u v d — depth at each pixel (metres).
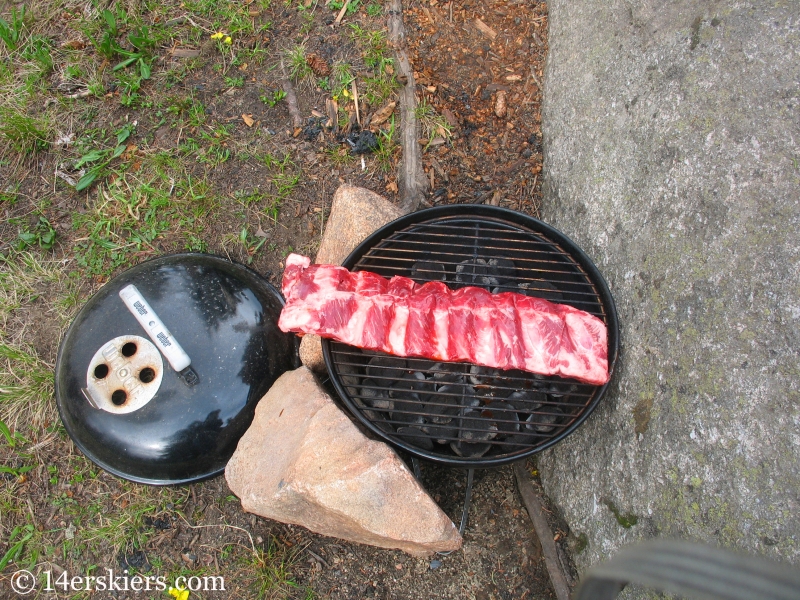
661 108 0.86
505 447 0.92
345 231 1.03
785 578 0.39
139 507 1.06
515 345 0.87
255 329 0.99
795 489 0.66
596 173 0.97
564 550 0.96
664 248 0.82
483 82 1.22
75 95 1.25
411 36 1.25
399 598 0.99
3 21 1.26
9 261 1.18
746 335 0.72
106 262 1.18
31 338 1.15
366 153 1.20
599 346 0.86
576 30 1.10
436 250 0.99
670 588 0.43
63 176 1.22
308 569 1.01
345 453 0.84
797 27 0.75
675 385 0.78
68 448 1.09
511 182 1.17
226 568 1.02
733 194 0.76
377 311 0.89
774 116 0.75
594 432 0.90
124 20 1.28
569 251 0.93
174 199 1.19
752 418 0.70
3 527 1.06
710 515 0.72
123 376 0.91
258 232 1.18
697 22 0.84
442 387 0.93
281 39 1.26
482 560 0.99
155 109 1.24
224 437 0.95
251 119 1.23
